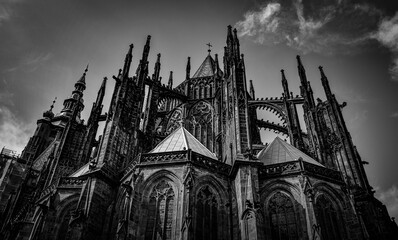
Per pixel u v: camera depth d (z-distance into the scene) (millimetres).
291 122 67062
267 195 46438
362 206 50812
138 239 40344
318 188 46125
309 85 71312
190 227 38656
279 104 70312
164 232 40875
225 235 42906
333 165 58125
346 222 44344
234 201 45312
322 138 61844
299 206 44219
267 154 54562
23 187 68938
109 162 50906
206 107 81438
